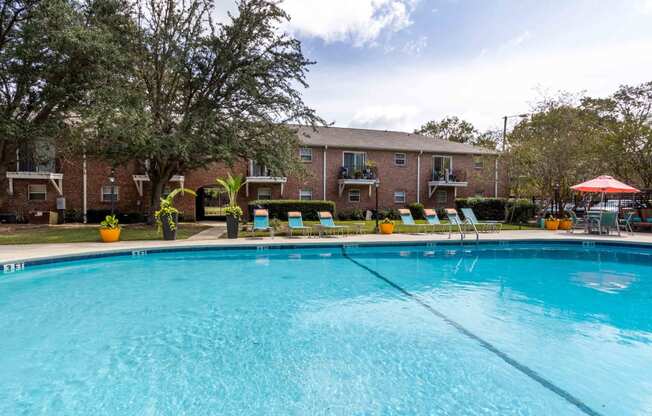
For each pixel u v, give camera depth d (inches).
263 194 856.3
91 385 126.9
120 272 320.5
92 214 749.9
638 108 762.8
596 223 582.9
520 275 319.9
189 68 589.9
